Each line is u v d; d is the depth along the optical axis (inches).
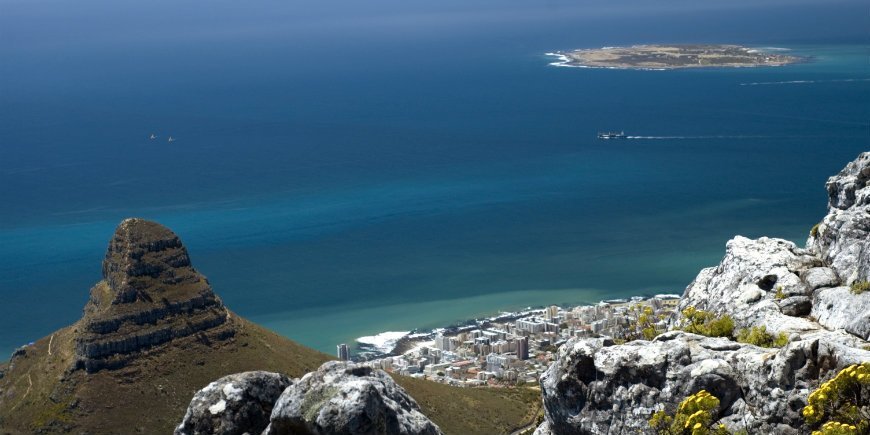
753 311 1626.5
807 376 1236.5
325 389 978.1
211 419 1093.8
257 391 1112.8
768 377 1262.3
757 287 1689.2
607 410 1389.0
